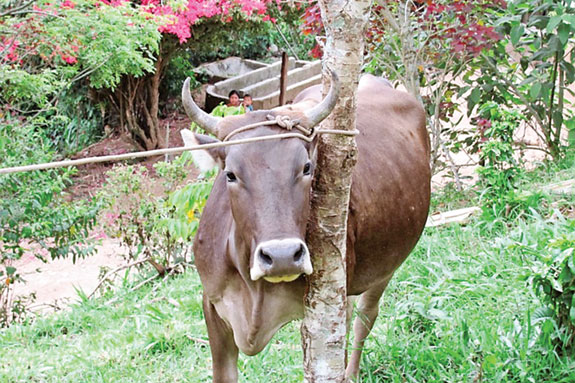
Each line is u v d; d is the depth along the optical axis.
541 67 8.30
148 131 14.39
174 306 6.02
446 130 8.90
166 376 4.45
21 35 8.13
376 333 4.60
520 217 6.10
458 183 8.53
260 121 2.94
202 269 3.46
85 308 6.48
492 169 6.28
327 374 3.06
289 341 4.74
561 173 7.46
